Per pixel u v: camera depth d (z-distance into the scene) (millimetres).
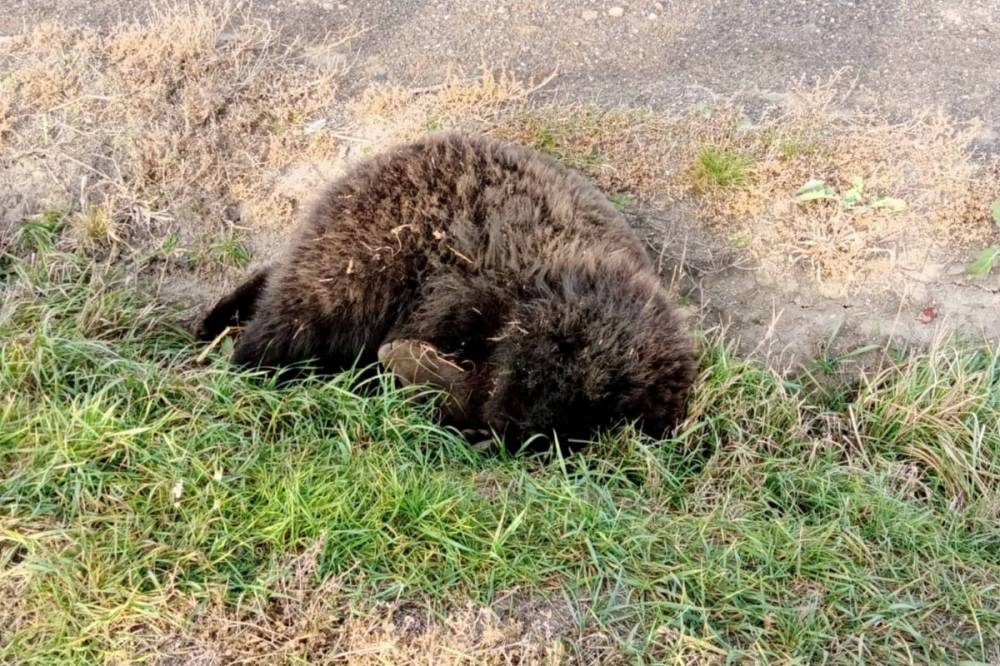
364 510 2943
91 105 3545
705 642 2844
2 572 2840
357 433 3084
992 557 3053
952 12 3756
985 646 2920
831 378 3338
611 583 2912
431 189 3217
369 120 3549
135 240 3443
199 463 2953
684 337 3148
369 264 3199
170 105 3555
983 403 3213
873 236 3404
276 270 3260
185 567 2871
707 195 3443
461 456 3104
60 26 3670
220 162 3504
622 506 3031
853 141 3500
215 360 3172
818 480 3125
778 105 3576
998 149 3500
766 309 3379
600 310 3102
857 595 2951
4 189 3467
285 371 3217
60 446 2939
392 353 3162
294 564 2879
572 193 3250
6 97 3525
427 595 2875
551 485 3012
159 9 3732
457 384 3145
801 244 3402
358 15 3766
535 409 3082
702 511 3068
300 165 3512
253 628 2832
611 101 3588
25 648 2793
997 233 3398
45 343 3096
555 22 3760
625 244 3240
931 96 3594
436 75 3639
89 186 3473
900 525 3045
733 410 3207
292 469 2975
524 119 3527
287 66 3639
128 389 3080
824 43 3703
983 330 3350
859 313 3371
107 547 2871
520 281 3145
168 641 2818
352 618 2844
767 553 2961
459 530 2934
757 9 3779
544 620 2869
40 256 3369
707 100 3584
